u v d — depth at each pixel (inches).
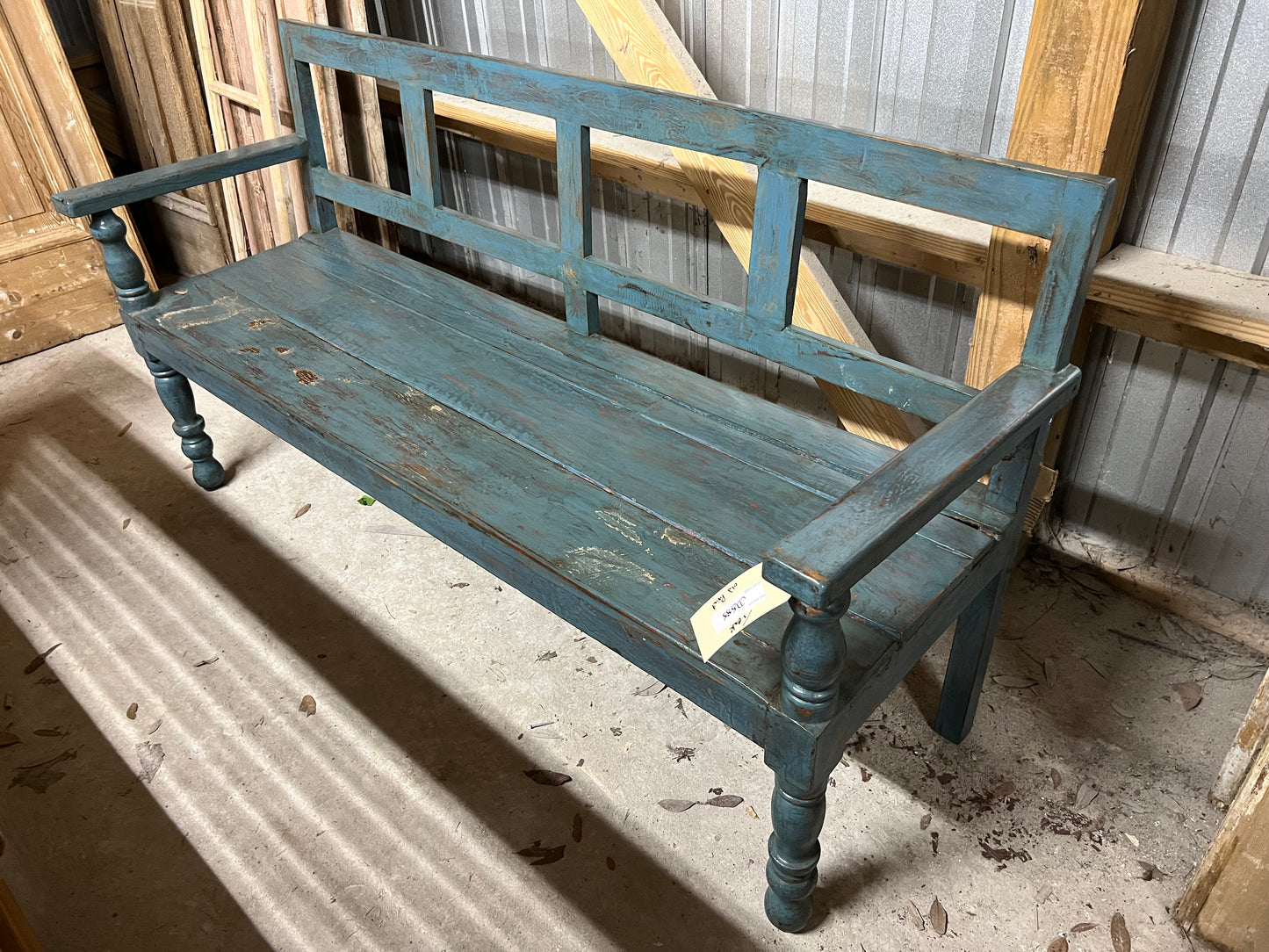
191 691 79.1
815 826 53.6
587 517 61.3
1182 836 65.2
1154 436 78.4
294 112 94.3
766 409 71.9
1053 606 84.1
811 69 82.4
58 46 115.4
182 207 137.9
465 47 113.7
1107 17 56.9
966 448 48.9
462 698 77.7
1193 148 66.1
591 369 77.4
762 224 65.6
